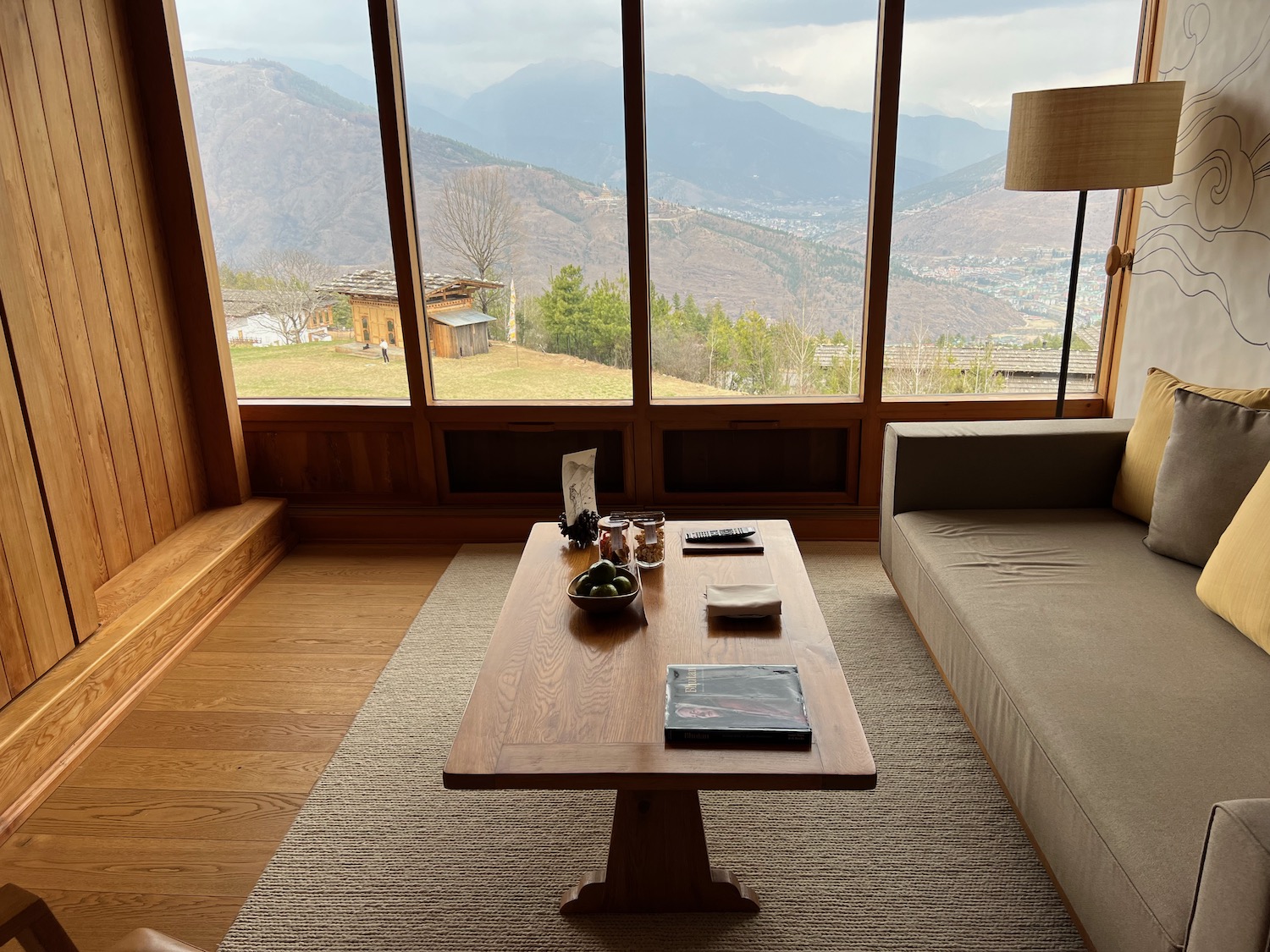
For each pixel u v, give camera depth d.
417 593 3.25
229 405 3.46
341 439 3.65
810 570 3.31
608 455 3.68
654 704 1.64
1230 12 2.61
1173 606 2.02
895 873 1.86
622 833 1.73
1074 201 3.31
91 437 2.77
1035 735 1.65
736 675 1.68
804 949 1.68
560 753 1.50
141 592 2.78
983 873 1.85
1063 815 1.53
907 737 2.30
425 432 3.60
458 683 2.63
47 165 2.58
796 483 3.65
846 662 2.65
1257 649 1.82
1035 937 1.70
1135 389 3.20
